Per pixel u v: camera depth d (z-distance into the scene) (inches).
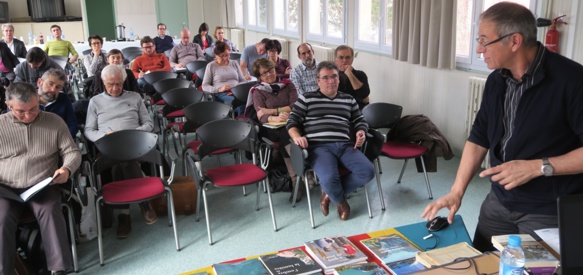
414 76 206.1
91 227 126.6
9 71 274.2
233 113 184.1
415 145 151.8
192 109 164.6
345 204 136.3
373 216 138.9
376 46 235.8
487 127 75.5
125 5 450.0
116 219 138.4
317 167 132.0
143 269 113.4
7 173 110.1
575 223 53.0
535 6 147.2
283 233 130.0
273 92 163.6
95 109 150.4
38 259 108.0
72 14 467.2
